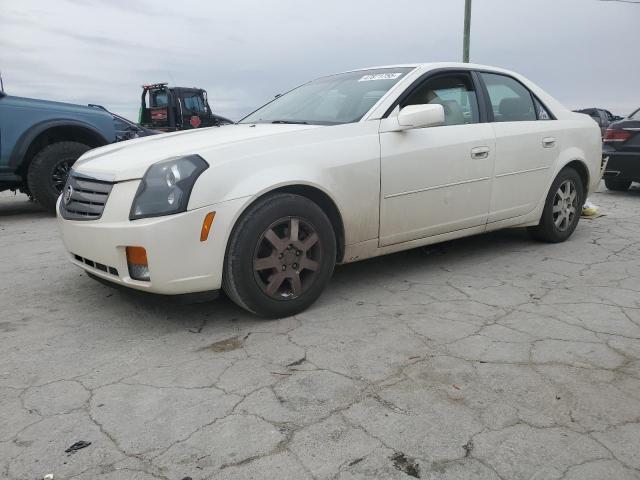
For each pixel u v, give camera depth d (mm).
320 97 4105
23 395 2402
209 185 2865
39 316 3342
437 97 3986
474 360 2674
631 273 4078
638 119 7930
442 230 3979
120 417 2221
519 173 4402
